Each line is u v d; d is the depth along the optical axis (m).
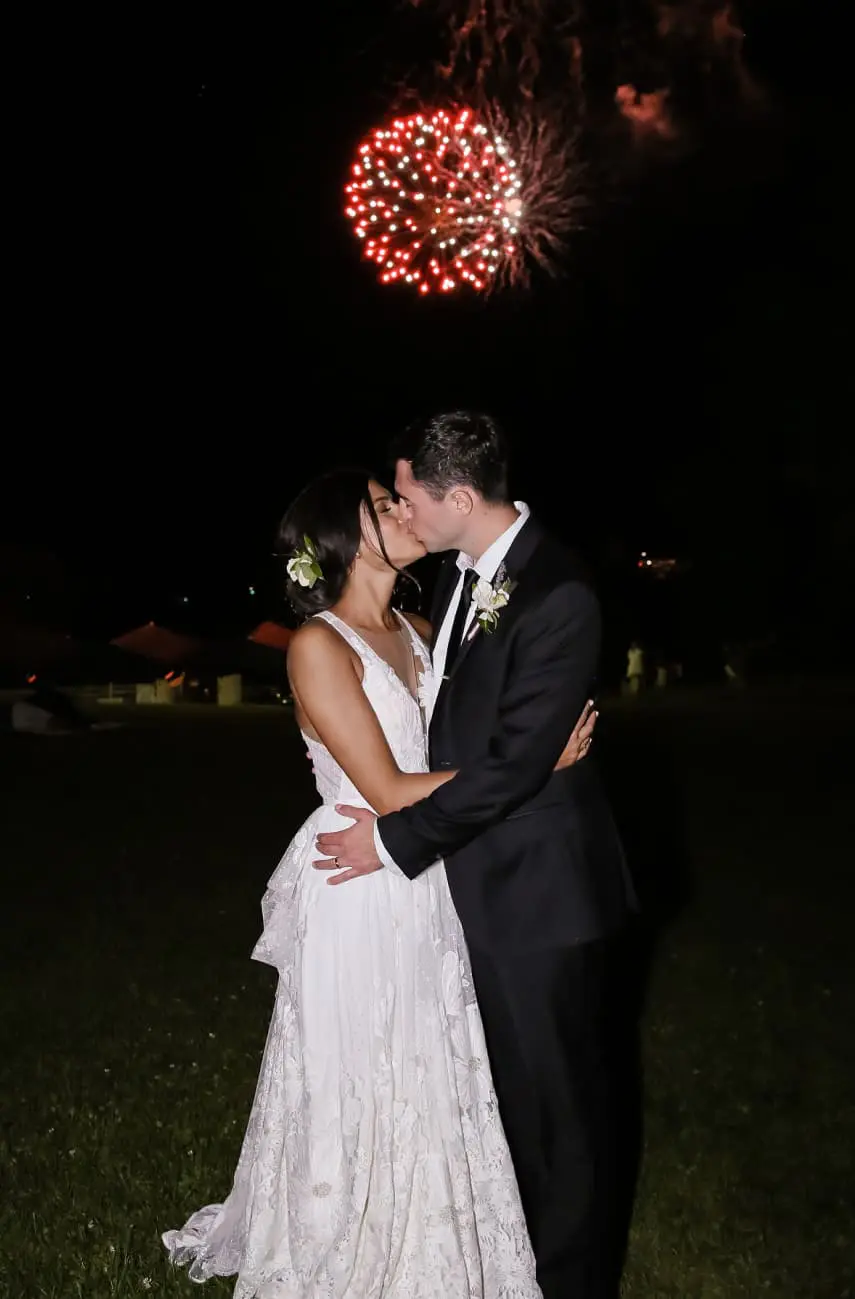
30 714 22.56
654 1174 4.42
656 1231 4.02
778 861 10.20
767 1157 4.58
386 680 3.49
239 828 11.69
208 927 7.86
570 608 3.40
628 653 36.69
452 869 3.54
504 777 3.33
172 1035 5.79
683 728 22.23
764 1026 6.04
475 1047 3.52
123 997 6.39
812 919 8.22
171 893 8.86
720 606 38.88
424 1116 3.40
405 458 3.46
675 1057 5.59
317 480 3.50
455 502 3.44
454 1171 3.40
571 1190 3.52
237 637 46.66
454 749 3.47
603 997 3.58
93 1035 5.80
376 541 3.50
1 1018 6.07
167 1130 4.69
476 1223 3.46
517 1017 3.49
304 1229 3.34
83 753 18.81
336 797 3.54
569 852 3.50
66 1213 4.06
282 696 34.69
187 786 14.84
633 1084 5.26
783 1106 5.05
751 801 13.50
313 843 3.54
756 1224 4.08
